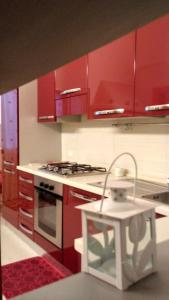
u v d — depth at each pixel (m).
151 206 0.62
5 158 3.38
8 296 2.02
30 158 3.15
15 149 3.11
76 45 0.41
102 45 0.43
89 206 0.62
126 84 1.93
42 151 3.22
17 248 2.88
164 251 0.75
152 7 0.34
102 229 0.59
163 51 1.65
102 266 0.59
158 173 2.14
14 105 3.07
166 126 2.06
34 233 2.78
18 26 0.33
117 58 2.00
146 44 1.76
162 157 2.10
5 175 3.41
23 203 2.98
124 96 1.95
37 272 2.39
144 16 0.36
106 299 0.52
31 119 3.12
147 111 1.78
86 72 2.33
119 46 1.97
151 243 0.61
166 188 1.83
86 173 2.40
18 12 0.31
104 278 0.58
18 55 0.42
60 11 0.31
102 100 2.16
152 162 2.19
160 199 1.68
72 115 2.73
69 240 2.18
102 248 0.59
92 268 0.60
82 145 2.99
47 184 2.47
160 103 1.69
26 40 0.37
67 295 0.53
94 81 2.23
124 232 0.55
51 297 0.53
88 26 0.36
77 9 0.32
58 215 2.32
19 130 3.05
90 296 0.53
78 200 2.04
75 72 2.46
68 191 2.17
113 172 2.49
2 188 3.52
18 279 2.27
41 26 0.34
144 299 0.52
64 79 2.62
